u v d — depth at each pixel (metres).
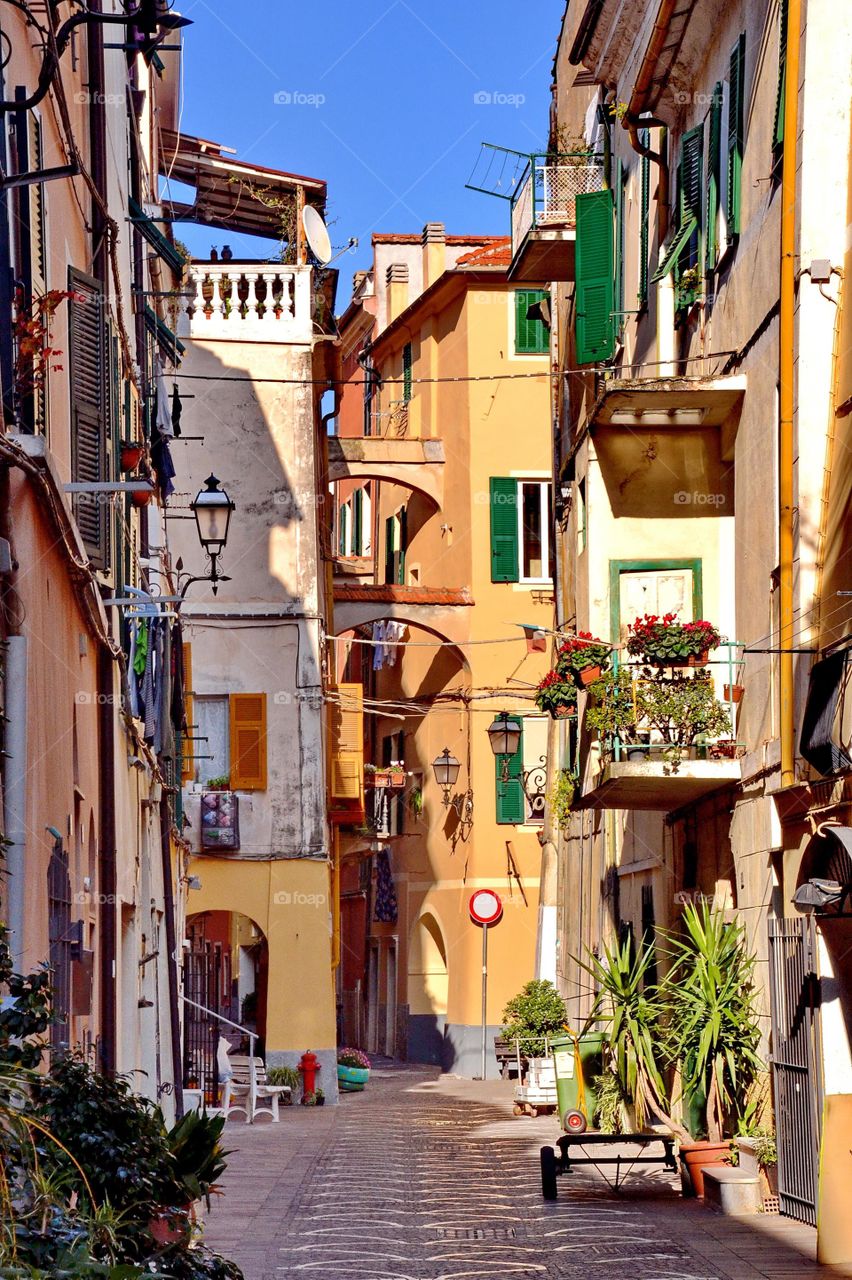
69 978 15.73
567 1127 25.69
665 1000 29.81
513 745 49.69
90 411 18.88
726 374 26.20
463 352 60.22
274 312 48.66
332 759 50.78
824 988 20.14
